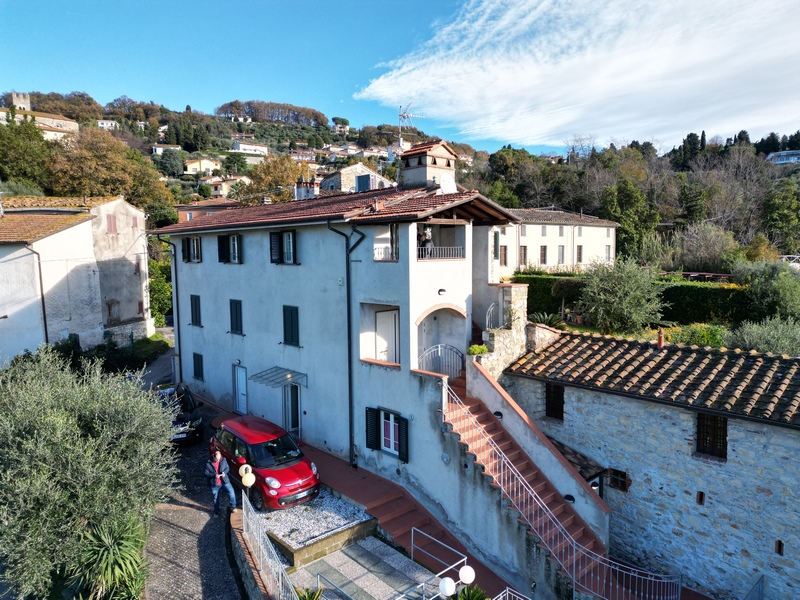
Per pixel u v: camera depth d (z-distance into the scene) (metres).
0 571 11.09
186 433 18.31
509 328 15.42
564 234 44.81
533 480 13.22
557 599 11.24
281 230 18.38
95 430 11.55
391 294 14.49
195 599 10.64
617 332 24.20
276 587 9.91
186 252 24.25
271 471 13.95
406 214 13.70
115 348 27.73
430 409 13.50
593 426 13.59
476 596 9.52
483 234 17.19
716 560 11.62
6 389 12.43
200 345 23.81
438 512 13.55
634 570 12.09
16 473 10.10
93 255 28.72
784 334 17.66
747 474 11.02
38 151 53.03
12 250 25.17
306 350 17.73
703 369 12.57
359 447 15.93
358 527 12.93
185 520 13.55
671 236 52.16
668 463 12.27
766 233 54.09
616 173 68.81
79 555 10.26
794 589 10.50
